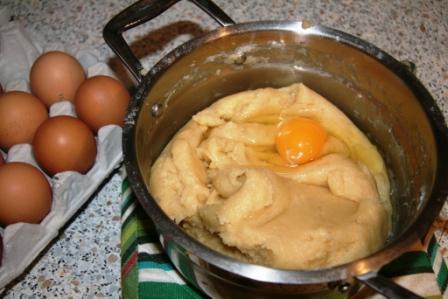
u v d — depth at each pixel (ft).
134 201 1.44
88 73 1.70
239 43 1.37
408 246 1.02
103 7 2.00
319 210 1.28
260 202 1.22
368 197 1.31
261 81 1.53
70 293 1.40
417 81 1.26
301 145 1.40
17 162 1.45
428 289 1.28
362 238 1.21
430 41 1.87
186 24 1.90
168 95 1.36
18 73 1.76
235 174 1.28
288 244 1.18
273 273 0.99
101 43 1.87
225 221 1.20
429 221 1.05
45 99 1.63
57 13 1.99
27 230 1.39
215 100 1.52
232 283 1.08
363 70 1.37
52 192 1.48
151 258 1.34
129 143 1.15
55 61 1.61
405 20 1.93
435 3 1.99
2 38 1.81
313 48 1.39
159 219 1.06
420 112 1.24
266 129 1.46
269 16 1.93
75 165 1.49
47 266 1.44
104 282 1.41
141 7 1.34
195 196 1.28
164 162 1.33
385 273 1.29
